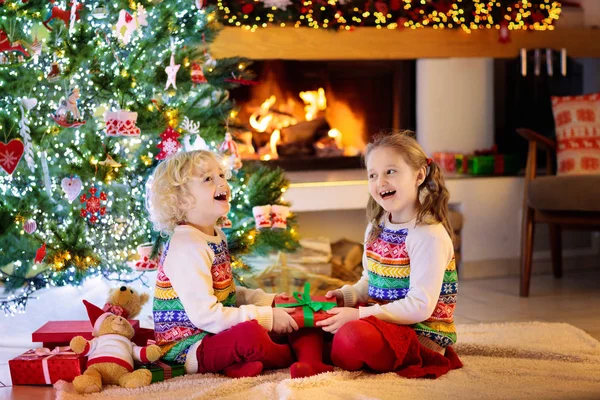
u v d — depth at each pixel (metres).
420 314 2.02
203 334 2.07
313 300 2.18
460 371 2.07
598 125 3.57
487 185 3.79
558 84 4.31
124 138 2.77
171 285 2.07
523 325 2.67
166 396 1.86
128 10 2.65
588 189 3.17
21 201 2.74
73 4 2.47
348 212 3.78
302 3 3.67
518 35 3.98
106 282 3.21
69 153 2.71
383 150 2.10
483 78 4.05
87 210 2.60
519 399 1.82
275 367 2.07
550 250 3.92
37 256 2.54
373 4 3.76
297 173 3.91
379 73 4.09
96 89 2.65
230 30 3.60
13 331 2.63
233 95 3.91
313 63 3.99
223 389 1.86
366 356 1.97
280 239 2.84
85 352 2.04
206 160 2.11
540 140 3.52
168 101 2.81
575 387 1.93
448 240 2.06
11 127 2.54
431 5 3.84
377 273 2.13
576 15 4.17
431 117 4.01
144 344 2.23
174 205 2.09
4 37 2.36
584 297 3.31
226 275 2.12
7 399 1.93
